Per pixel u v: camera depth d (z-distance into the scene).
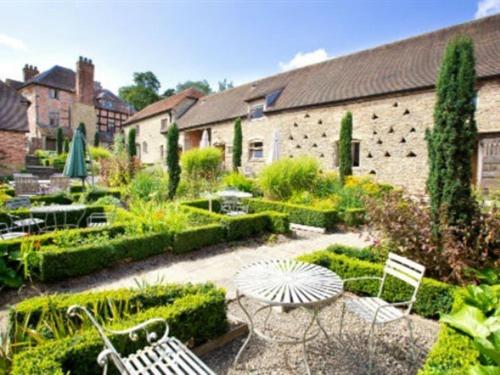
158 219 5.98
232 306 3.63
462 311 2.44
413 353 2.78
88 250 4.51
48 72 30.81
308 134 15.70
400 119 12.56
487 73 10.47
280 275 2.67
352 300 3.05
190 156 13.11
